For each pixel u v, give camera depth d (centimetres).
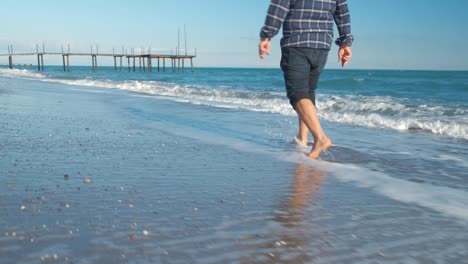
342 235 161
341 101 832
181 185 223
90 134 382
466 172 282
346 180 251
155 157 295
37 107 596
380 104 751
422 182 252
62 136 363
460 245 154
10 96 778
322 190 226
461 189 238
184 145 350
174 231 156
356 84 1875
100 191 204
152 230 156
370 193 224
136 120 507
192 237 151
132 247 140
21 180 218
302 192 220
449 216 189
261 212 184
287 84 320
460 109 664
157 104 742
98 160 276
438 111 664
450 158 332
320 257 140
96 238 146
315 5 306
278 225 168
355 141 412
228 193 212
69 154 290
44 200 186
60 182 218
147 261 130
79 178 228
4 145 312
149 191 209
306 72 314
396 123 536
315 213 186
